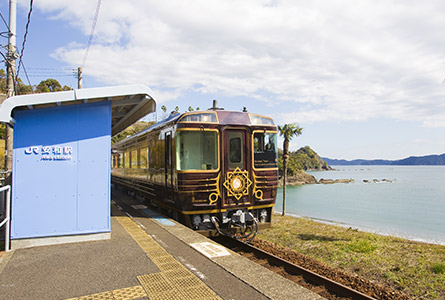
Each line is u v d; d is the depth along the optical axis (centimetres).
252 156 906
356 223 1912
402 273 781
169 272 480
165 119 1080
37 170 609
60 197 622
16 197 597
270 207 955
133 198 1555
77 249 590
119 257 547
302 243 1094
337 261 890
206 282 445
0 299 388
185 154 843
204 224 873
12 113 595
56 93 590
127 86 638
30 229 604
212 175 853
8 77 1088
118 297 396
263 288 426
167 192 971
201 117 862
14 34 1092
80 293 407
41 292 408
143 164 1284
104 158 650
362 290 662
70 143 629
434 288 685
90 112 643
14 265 505
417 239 1445
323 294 596
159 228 788
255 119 931
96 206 646
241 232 906
